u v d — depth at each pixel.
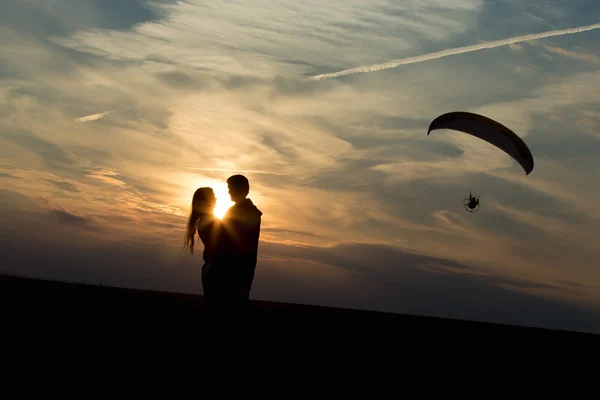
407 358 8.98
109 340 7.77
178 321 9.86
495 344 11.47
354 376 7.27
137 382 5.84
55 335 7.68
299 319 11.92
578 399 7.23
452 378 7.77
